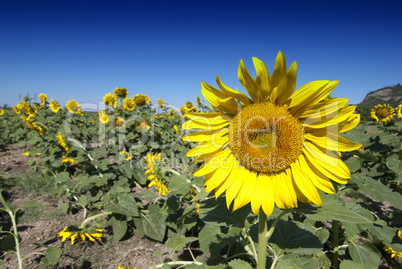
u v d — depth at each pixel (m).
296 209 1.67
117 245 3.66
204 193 1.80
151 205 3.94
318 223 3.62
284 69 1.53
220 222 2.19
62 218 4.43
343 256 3.31
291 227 2.38
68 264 3.19
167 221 3.72
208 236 2.85
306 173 1.62
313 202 1.58
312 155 1.61
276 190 1.67
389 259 3.38
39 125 8.33
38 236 3.84
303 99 1.59
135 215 3.58
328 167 1.58
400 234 2.99
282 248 2.21
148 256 3.40
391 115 8.29
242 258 2.82
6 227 4.07
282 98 1.65
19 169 7.35
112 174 5.02
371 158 2.38
